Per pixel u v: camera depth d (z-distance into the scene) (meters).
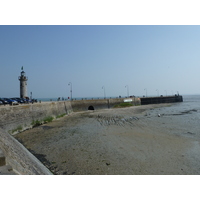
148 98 77.88
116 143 14.94
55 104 33.34
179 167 10.11
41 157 12.05
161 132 18.98
